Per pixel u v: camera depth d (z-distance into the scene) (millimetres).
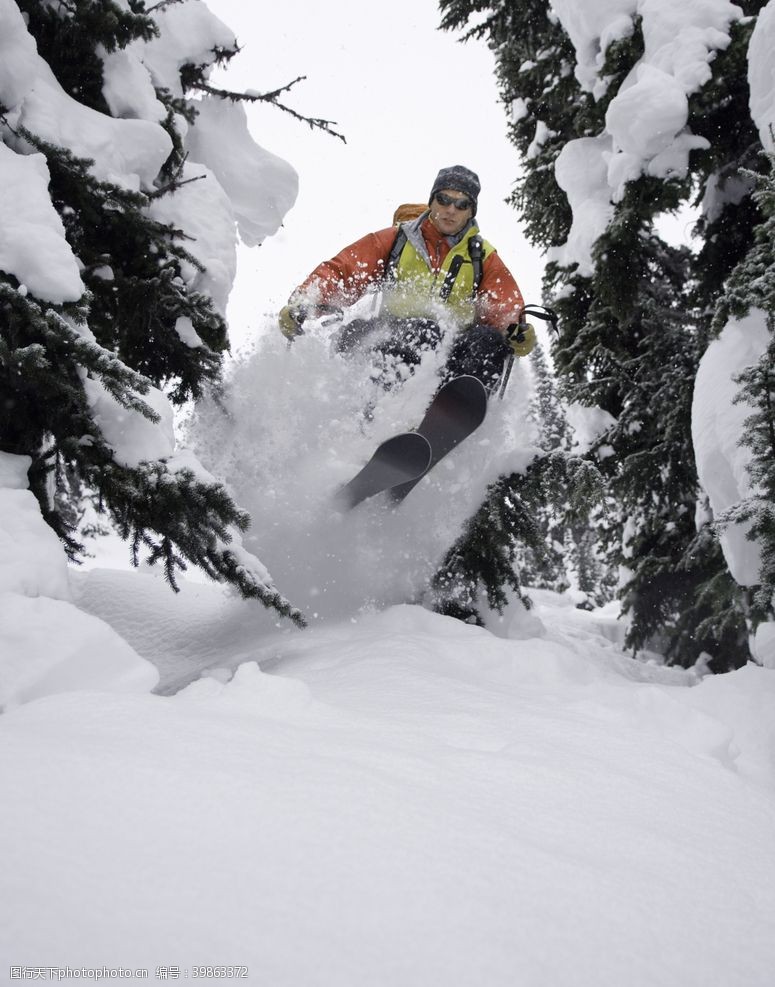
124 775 1365
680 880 1404
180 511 2832
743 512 3312
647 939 1197
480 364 4137
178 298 3936
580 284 6645
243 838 1238
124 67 4230
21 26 3469
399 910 1125
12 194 3016
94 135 3723
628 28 5594
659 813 1672
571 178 6195
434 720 2123
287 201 5656
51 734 1530
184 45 5098
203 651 3947
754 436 3387
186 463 2939
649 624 8055
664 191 5355
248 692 2066
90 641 2119
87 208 3629
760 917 1345
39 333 2840
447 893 1183
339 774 1497
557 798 1644
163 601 4734
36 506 2641
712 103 5238
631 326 7117
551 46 6789
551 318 4160
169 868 1142
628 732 2178
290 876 1163
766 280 3480
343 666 2906
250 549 4125
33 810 1230
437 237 4324
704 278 6090
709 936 1253
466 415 3904
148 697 1887
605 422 7453
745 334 4348
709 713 2781
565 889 1268
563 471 4441
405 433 3658
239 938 1021
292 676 2906
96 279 3766
